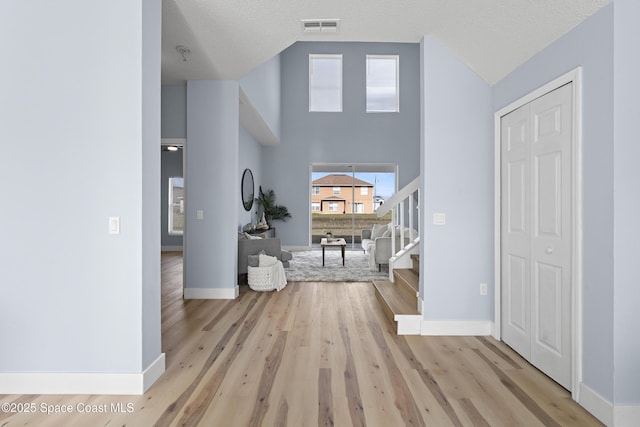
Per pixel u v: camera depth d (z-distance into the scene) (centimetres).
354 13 273
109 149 209
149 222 219
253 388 214
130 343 210
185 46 329
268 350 272
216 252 422
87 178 209
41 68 209
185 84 427
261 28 297
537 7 212
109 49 209
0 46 208
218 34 306
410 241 482
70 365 209
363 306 391
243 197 695
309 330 316
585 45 196
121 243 210
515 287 271
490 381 224
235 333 308
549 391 212
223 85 417
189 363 248
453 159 304
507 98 278
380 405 196
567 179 212
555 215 223
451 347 279
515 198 270
